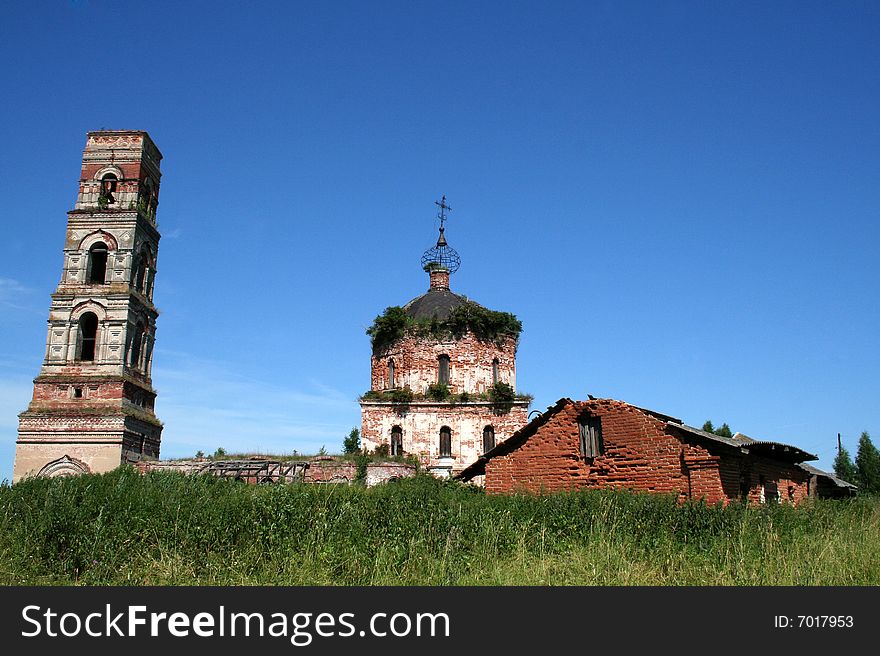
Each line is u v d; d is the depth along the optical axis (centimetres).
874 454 7350
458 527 1688
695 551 1630
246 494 1914
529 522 1795
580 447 2714
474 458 4934
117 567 1470
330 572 1416
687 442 2450
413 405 5006
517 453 2859
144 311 5041
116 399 4603
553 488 2731
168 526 1585
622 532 1733
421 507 1784
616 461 2600
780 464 2920
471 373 5125
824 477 3466
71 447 4497
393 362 5222
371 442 4978
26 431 4531
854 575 1424
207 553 1504
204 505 1712
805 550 1564
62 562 1486
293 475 4138
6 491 2048
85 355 4900
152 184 5303
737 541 1627
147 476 3219
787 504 2147
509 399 5000
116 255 4872
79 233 4912
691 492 2395
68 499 1762
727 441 2367
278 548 1532
